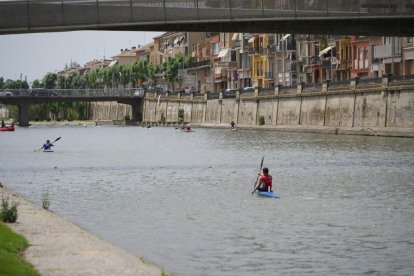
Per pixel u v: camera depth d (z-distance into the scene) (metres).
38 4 68.38
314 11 72.19
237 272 30.66
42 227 33.50
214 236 37.50
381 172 65.69
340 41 160.88
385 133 113.19
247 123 163.62
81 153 99.25
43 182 61.56
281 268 31.27
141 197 51.84
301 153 88.81
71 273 25.44
